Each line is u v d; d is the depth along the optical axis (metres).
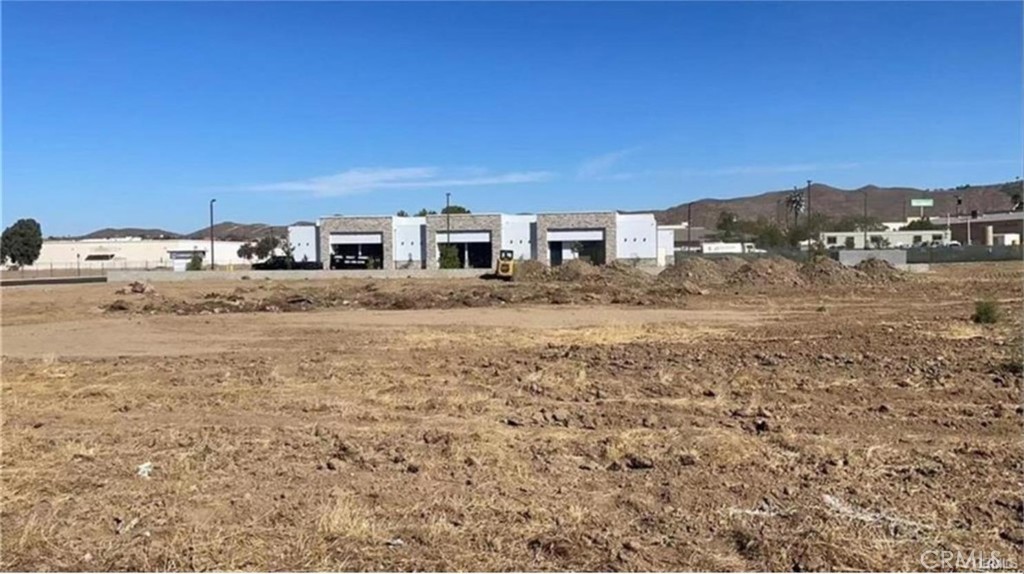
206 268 72.19
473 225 71.62
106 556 5.08
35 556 5.09
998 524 5.36
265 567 4.88
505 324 21.36
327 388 11.36
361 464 7.12
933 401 9.63
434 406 9.81
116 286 43.56
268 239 101.50
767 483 6.33
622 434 8.10
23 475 6.87
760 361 13.16
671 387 10.79
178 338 18.66
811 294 31.34
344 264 64.69
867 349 14.46
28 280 53.03
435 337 18.19
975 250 66.81
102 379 12.47
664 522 5.50
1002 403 9.44
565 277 44.00
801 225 105.69
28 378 12.65
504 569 4.81
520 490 6.29
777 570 4.72
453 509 5.82
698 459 7.02
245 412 9.72
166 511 5.89
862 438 7.81
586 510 5.77
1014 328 17.78
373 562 4.93
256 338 18.48
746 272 37.84
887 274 39.75
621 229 70.69
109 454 7.64
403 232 72.31
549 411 9.37
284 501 6.08
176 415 9.60
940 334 16.86
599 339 17.38
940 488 6.12
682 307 26.52
